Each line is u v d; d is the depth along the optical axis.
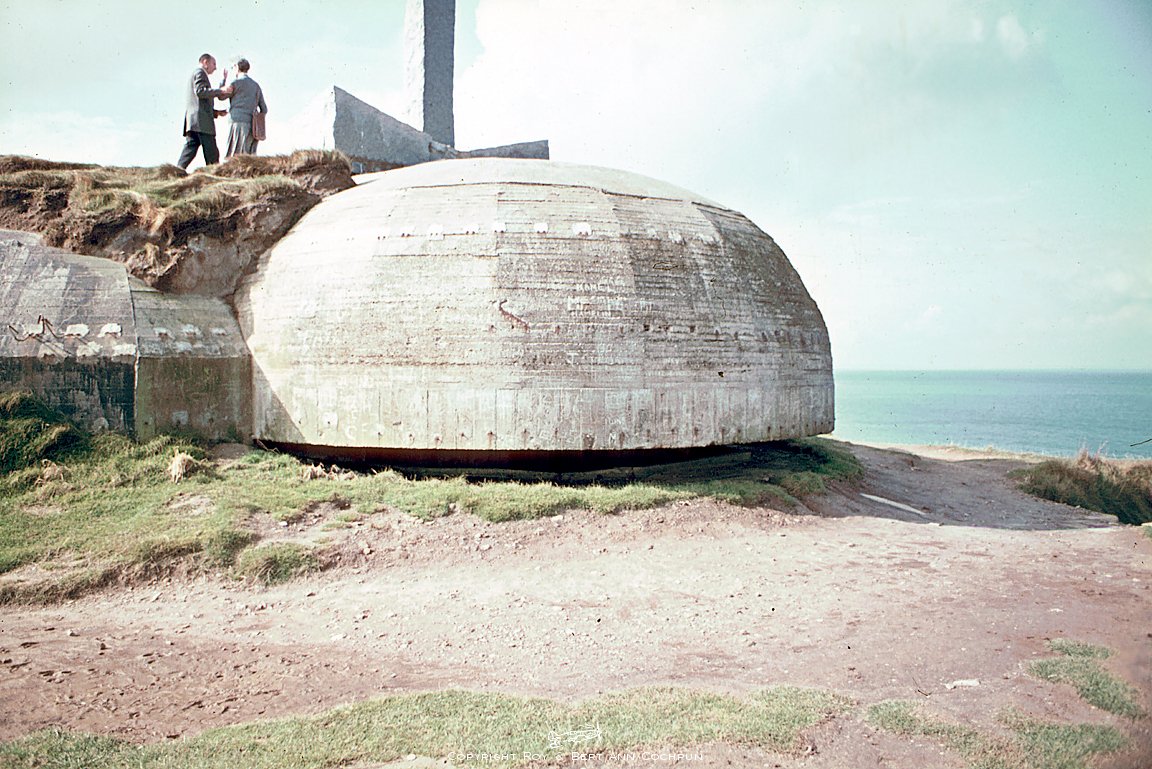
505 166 18.97
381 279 16.52
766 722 7.46
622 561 13.30
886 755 6.97
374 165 23.47
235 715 8.04
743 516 15.61
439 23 25.88
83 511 13.65
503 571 12.80
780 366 18.61
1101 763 6.72
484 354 15.93
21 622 10.62
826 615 10.97
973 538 15.98
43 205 18.30
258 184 18.95
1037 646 9.77
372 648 9.84
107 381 15.86
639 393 16.42
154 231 17.95
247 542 12.83
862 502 18.45
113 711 8.09
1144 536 16.56
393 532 13.73
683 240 17.95
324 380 16.62
